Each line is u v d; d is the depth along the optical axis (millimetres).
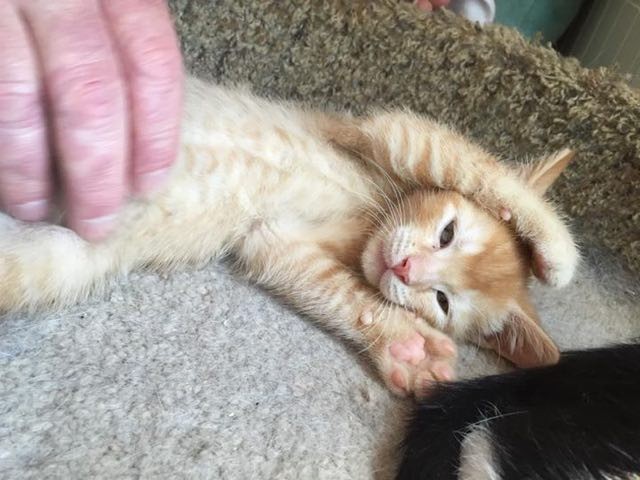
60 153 138
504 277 234
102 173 142
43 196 151
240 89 248
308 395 187
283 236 225
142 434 162
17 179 143
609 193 265
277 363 194
